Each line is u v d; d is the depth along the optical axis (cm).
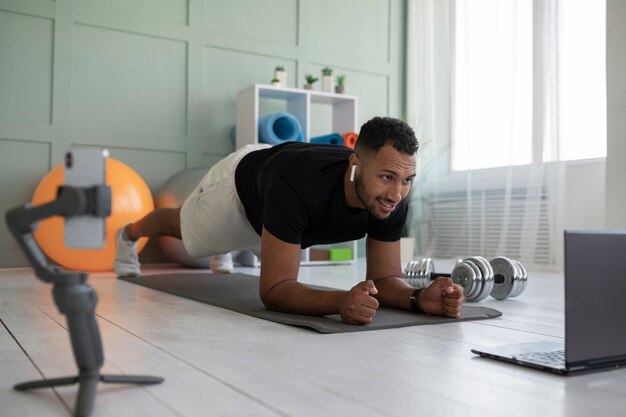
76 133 407
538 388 110
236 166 226
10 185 388
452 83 491
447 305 186
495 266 246
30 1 393
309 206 177
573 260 112
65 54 404
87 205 90
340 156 186
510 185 430
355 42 524
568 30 401
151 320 184
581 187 401
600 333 117
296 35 494
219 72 458
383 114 540
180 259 388
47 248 350
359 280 324
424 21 518
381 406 99
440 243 503
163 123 437
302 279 329
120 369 122
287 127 427
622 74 331
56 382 104
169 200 378
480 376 118
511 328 175
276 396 104
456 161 486
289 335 160
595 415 95
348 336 159
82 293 92
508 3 438
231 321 182
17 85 390
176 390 107
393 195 161
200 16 450
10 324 175
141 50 429
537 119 407
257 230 223
